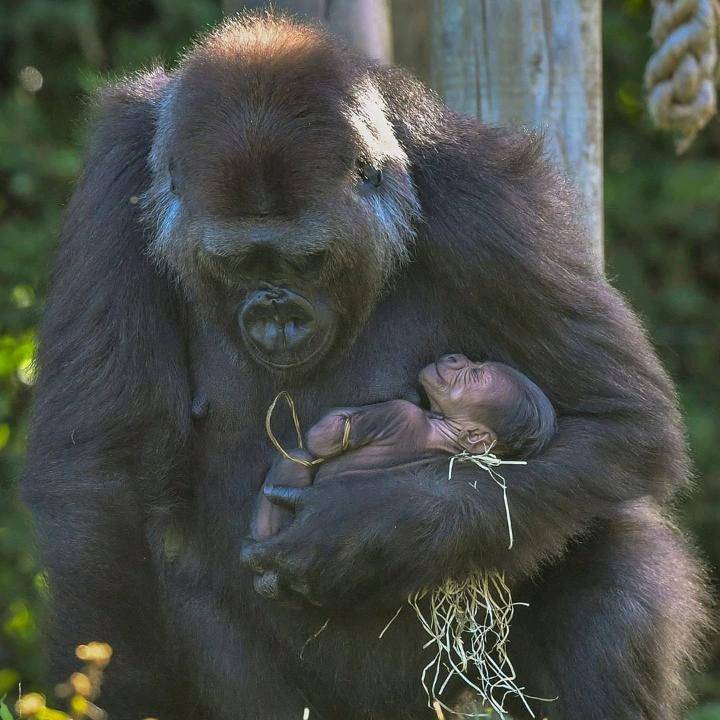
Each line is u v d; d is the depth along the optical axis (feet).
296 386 33.42
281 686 34.83
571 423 33.24
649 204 78.48
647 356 34.50
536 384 33.60
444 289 33.53
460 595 33.09
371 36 40.34
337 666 34.55
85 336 32.81
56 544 31.91
